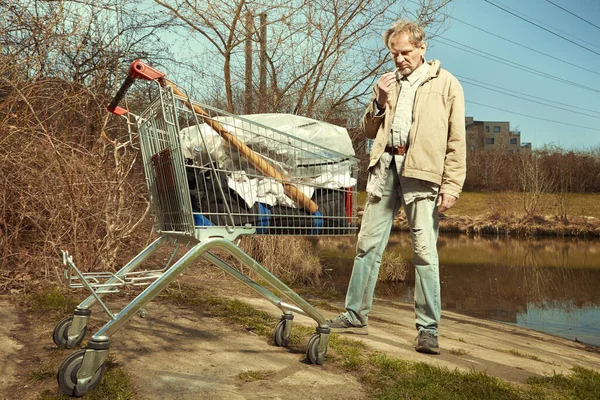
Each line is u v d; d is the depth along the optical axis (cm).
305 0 840
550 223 2225
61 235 397
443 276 984
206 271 558
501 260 1264
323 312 459
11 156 396
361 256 319
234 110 895
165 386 206
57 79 465
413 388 220
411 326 423
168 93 216
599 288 864
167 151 231
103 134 432
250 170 246
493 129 6003
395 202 312
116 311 328
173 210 234
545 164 2755
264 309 390
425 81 296
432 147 285
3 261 384
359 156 945
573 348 469
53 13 475
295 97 910
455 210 2578
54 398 184
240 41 845
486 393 220
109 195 418
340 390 216
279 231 248
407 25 300
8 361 223
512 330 537
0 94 438
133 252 487
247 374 228
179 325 307
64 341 246
